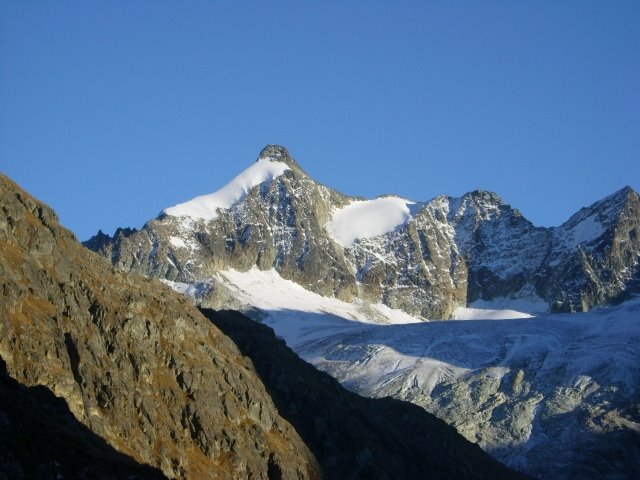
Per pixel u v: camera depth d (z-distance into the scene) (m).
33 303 161.62
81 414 155.50
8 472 126.25
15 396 140.62
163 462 164.62
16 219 170.12
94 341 169.38
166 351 184.50
